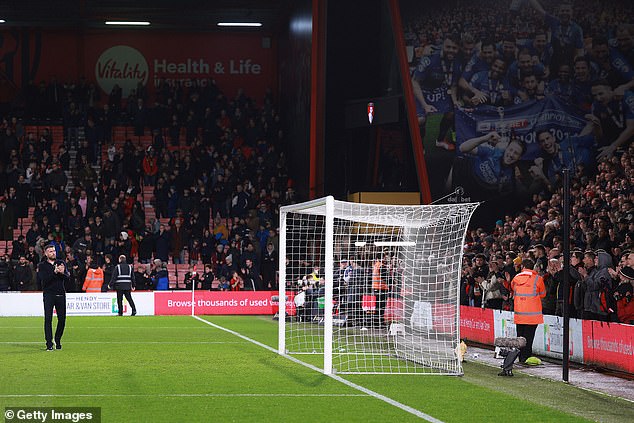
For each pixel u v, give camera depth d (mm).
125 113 47875
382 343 22500
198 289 38906
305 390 14109
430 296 19188
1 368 16906
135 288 38344
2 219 41875
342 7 39344
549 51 36281
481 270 24828
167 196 43375
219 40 51250
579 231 26562
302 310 31250
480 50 36250
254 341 23703
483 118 36031
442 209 17562
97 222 40062
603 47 36312
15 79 50156
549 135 36062
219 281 39312
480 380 15734
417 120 36000
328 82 39344
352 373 16406
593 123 36125
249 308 37688
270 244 39844
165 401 12852
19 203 43219
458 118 36031
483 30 36312
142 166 45312
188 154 45375
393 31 36500
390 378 15820
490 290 22672
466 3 36375
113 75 50750
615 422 11461
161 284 38375
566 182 15883
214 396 13375
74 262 38000
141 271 38594
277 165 45812
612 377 16156
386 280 22922
